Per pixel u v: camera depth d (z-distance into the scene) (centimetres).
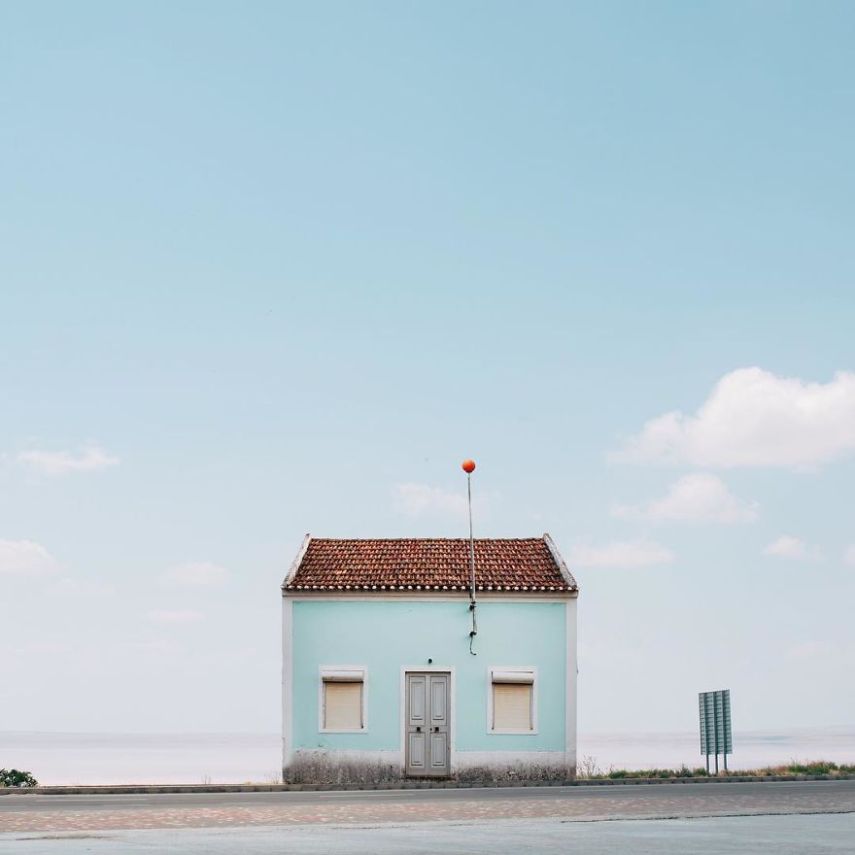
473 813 2192
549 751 3384
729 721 3650
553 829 1888
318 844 1691
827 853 1534
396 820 2073
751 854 1527
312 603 3438
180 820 2108
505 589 3425
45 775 7712
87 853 1592
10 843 1733
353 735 3391
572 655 3422
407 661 3416
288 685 3406
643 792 2772
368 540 3794
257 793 2981
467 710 3403
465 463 3550
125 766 9719
